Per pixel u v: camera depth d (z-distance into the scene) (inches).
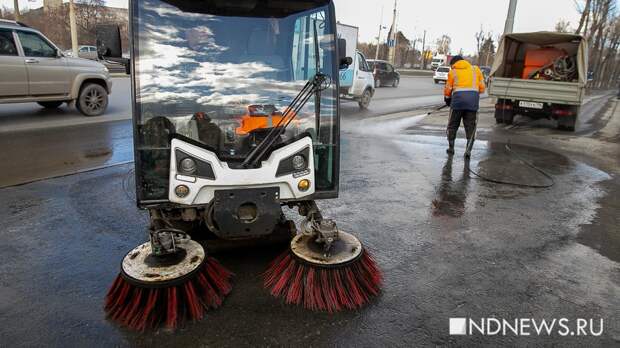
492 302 128.5
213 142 127.3
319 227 122.8
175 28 123.6
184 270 112.5
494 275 144.6
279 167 122.6
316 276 120.2
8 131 339.0
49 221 175.0
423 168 282.5
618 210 214.4
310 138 126.6
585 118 622.2
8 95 360.2
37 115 412.5
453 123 319.9
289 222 155.1
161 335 107.8
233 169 118.9
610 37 1673.2
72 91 398.6
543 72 473.4
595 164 315.3
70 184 222.2
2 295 122.7
